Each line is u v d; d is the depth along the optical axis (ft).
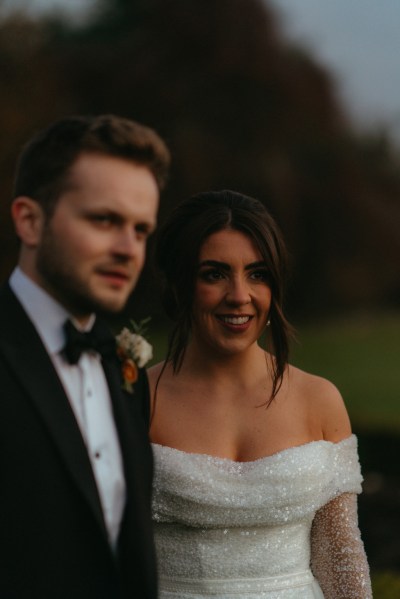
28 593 6.84
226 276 9.98
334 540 10.37
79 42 94.63
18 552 6.84
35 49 67.15
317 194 99.91
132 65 92.27
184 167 88.69
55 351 7.41
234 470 10.09
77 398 7.50
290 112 98.63
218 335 10.08
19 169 7.37
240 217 9.96
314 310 107.04
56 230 7.11
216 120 95.40
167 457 10.08
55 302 7.39
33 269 7.36
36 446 6.97
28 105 63.10
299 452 10.20
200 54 95.76
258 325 10.16
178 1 95.81
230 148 94.84
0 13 64.59
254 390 10.55
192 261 9.99
